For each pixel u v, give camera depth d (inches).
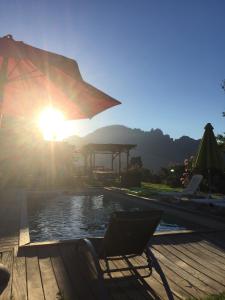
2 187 714.8
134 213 159.8
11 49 151.9
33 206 491.2
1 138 794.2
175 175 837.2
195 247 228.7
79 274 172.9
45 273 173.5
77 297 145.4
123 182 776.9
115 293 151.6
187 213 393.7
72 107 195.9
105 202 530.6
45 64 155.5
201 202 428.5
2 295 145.6
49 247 219.0
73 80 161.2
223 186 663.8
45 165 882.1
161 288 157.2
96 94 169.8
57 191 657.0
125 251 172.2
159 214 167.2
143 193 594.6
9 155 807.7
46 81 180.2
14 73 187.5
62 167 914.1
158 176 977.5
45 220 389.1
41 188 712.4
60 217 407.8
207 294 150.0
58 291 151.3
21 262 190.5
